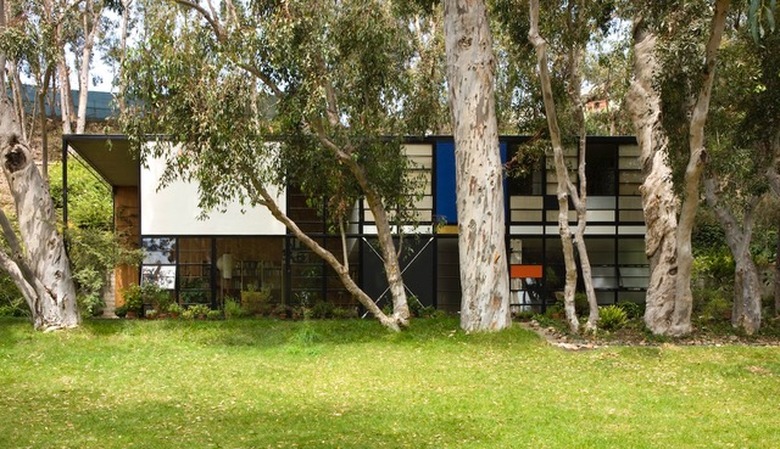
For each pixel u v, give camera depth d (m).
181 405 10.41
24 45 16.77
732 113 17.67
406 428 8.99
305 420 9.41
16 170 17.64
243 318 20.02
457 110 17.53
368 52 16.98
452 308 21.69
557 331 17.91
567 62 19.27
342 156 16.84
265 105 16.56
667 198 17.55
